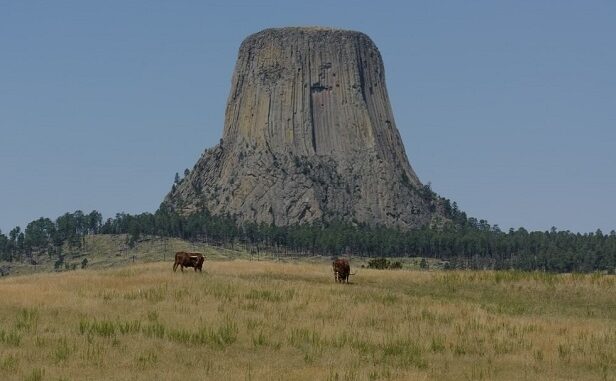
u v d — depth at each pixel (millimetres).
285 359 49844
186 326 56906
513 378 46750
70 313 60469
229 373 45438
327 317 62812
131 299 67000
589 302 78000
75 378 43812
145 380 43656
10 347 50219
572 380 46812
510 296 80312
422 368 48844
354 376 45250
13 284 75875
